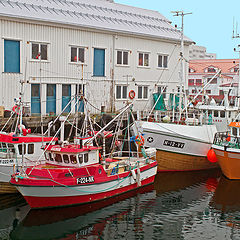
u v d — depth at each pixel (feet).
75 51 79.20
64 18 78.18
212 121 73.61
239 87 74.18
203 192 55.88
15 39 69.62
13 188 50.31
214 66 170.30
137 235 40.52
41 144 52.19
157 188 57.36
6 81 69.10
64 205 45.91
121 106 87.71
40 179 43.21
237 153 58.49
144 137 63.16
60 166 47.50
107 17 91.04
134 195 53.47
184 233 41.37
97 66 83.41
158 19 109.70
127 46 88.38
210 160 65.92
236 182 61.67
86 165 47.73
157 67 95.71
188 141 65.87
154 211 47.42
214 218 45.75
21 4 76.28
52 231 40.81
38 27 72.59
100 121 75.31
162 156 65.36
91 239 39.32
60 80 76.59
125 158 58.39
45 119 68.69
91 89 81.35
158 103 86.63
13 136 49.39
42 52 73.92
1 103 68.80
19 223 42.37
